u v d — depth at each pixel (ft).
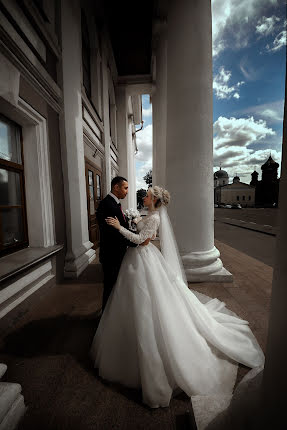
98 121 20.17
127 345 5.09
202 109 10.86
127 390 4.85
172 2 10.67
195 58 10.54
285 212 2.25
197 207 11.23
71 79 13.04
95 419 4.18
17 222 9.83
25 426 4.04
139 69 31.53
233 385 4.80
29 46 8.89
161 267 5.60
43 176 10.50
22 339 6.77
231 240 25.73
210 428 3.38
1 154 8.80
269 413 2.34
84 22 18.67
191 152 11.03
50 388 4.90
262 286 10.77
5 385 4.14
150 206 6.32
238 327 6.81
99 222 7.40
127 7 21.53
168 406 4.45
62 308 8.76
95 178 20.08
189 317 5.62
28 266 7.94
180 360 4.69
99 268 13.89
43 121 10.30
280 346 2.23
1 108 8.32
